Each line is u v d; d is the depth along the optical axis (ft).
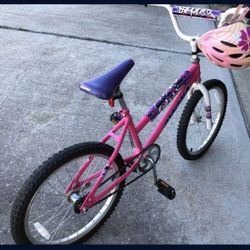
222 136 9.84
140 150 6.82
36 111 9.78
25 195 5.61
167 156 8.96
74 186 6.25
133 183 8.04
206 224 7.51
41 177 5.63
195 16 7.27
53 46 12.78
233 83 12.25
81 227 7.12
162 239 7.13
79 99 10.45
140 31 14.83
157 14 16.60
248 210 7.91
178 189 8.14
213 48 6.50
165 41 14.34
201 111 9.22
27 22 13.94
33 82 10.87
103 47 13.24
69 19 14.74
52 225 7.11
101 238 7.04
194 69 7.55
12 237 6.54
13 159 8.29
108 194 6.70
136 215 7.47
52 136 9.07
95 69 11.94
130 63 6.00
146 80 11.78
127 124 6.36
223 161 9.05
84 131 9.38
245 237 7.38
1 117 9.40
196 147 8.89
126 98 10.80
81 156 5.98
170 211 7.64
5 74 11.02
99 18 15.30
